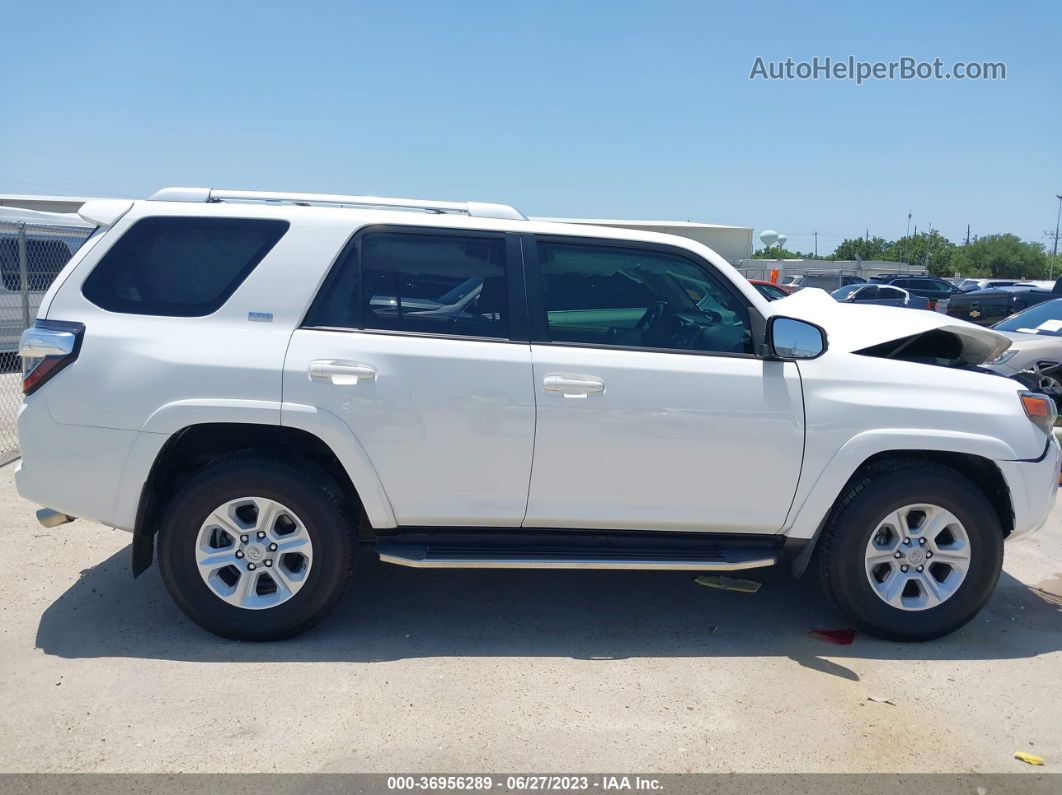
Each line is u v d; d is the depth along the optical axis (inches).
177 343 149.3
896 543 163.2
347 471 151.0
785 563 197.3
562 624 169.5
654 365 155.3
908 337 164.1
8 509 226.4
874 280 1429.6
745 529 161.5
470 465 153.1
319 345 150.5
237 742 124.6
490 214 167.5
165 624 163.0
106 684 139.8
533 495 155.5
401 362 150.9
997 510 171.0
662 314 161.5
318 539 152.2
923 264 3100.4
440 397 150.9
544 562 155.0
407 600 178.9
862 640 166.7
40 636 156.6
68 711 131.5
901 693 145.5
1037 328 446.9
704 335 161.3
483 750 124.6
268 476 148.9
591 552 159.3
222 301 152.6
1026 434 163.6
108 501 150.0
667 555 159.9
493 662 152.1
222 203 160.9
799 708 139.4
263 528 152.1
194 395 147.5
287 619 153.8
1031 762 126.2
